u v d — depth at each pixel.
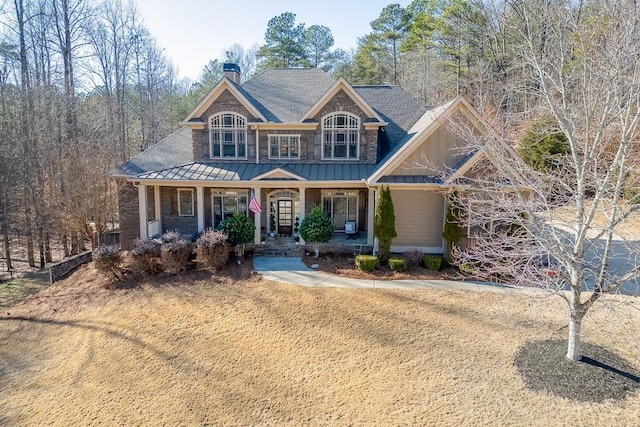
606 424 8.06
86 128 32.78
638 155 11.15
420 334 12.12
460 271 17.20
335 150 22.78
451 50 38.50
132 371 11.39
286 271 17.95
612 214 9.09
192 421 9.26
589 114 9.75
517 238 11.50
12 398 10.62
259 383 10.47
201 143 23.00
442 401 9.18
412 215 18.88
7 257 24.91
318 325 13.00
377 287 15.73
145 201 21.59
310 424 8.88
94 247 25.58
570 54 11.98
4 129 25.08
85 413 9.76
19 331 14.83
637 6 8.98
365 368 10.70
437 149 18.30
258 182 20.69
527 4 12.79
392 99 26.19
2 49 26.98
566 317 12.74
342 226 23.89
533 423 8.28
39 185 26.05
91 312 15.59
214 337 12.79
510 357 10.63
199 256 18.34
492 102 21.67
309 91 25.30
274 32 57.25
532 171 10.94
